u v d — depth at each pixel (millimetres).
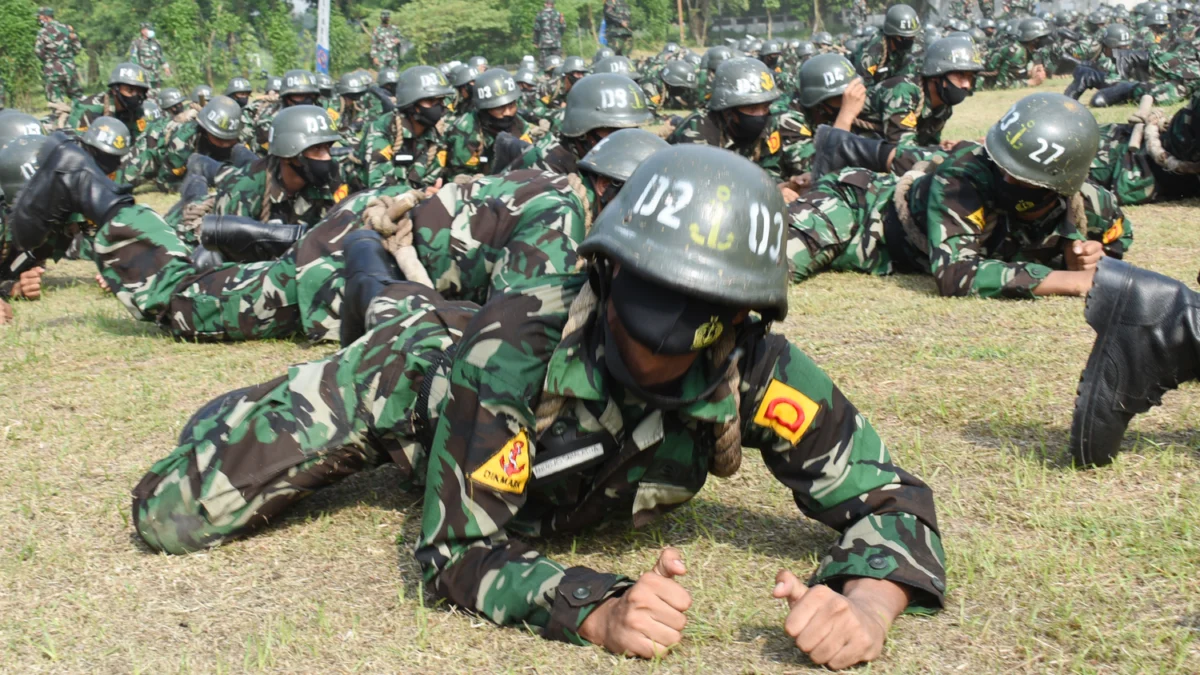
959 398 3971
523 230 3895
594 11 50562
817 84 9117
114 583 2727
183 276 5406
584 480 2488
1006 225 5703
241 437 2885
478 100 10742
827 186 6469
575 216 3881
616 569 2717
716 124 8242
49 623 2531
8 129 8031
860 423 2533
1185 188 8445
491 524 2359
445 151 10969
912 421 3777
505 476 2324
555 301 2318
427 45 46562
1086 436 3172
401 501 3211
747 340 2350
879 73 13852
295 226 6066
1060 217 5559
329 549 2893
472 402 2322
